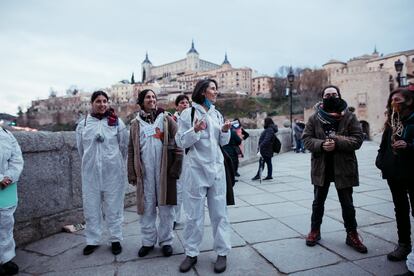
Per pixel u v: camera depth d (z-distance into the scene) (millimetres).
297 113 73875
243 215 4750
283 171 9383
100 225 3611
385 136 3182
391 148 3068
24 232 3812
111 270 3059
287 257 3217
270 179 7945
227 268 3023
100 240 3893
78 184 4645
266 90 113875
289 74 18031
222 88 112500
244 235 3881
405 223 3096
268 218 4578
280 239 3729
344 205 3383
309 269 2947
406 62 75625
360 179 7484
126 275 2943
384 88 53750
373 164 10125
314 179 3469
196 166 3020
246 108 89312
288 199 5758
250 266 3057
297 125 15672
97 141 3516
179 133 3061
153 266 3127
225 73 116125
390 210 4789
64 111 98312
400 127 2932
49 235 4117
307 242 3504
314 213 3559
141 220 3447
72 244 3787
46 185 4125
